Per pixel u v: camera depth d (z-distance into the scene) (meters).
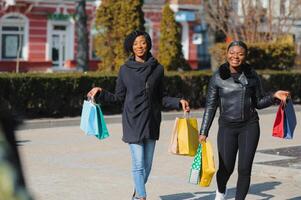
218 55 56.69
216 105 15.72
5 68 91.69
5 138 3.98
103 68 52.72
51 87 37.97
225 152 15.59
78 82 39.16
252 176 21.86
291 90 52.12
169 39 57.00
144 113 15.43
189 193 19.11
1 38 92.00
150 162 15.86
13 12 92.38
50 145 28.72
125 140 15.55
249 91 15.32
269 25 64.06
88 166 23.52
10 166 3.86
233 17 66.12
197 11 104.62
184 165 23.91
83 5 69.88
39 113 37.78
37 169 22.59
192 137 15.52
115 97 15.79
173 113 41.16
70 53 97.25
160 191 19.30
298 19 65.25
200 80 45.75
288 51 57.28
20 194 3.84
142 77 15.46
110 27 52.16
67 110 38.91
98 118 15.41
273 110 45.28
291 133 15.80
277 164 22.59
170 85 44.12
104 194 18.81
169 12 57.16
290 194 19.23
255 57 55.66
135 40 15.70
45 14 95.06
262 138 32.22
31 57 94.50
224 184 16.09
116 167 23.42
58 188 19.50
